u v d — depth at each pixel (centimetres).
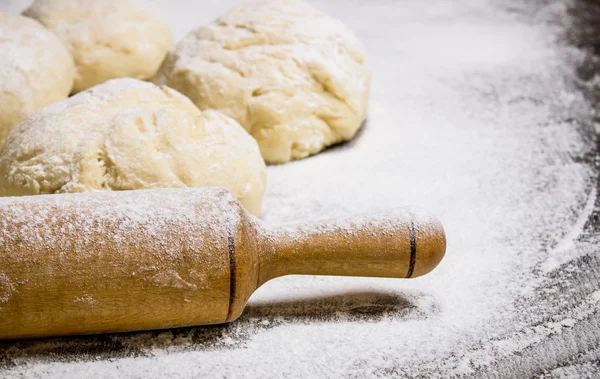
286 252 54
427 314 56
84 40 76
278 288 58
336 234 54
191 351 53
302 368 52
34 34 71
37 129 60
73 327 51
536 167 70
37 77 69
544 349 54
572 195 67
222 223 52
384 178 69
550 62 87
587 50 91
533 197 67
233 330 54
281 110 69
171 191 53
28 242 50
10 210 51
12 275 50
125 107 61
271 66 70
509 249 61
